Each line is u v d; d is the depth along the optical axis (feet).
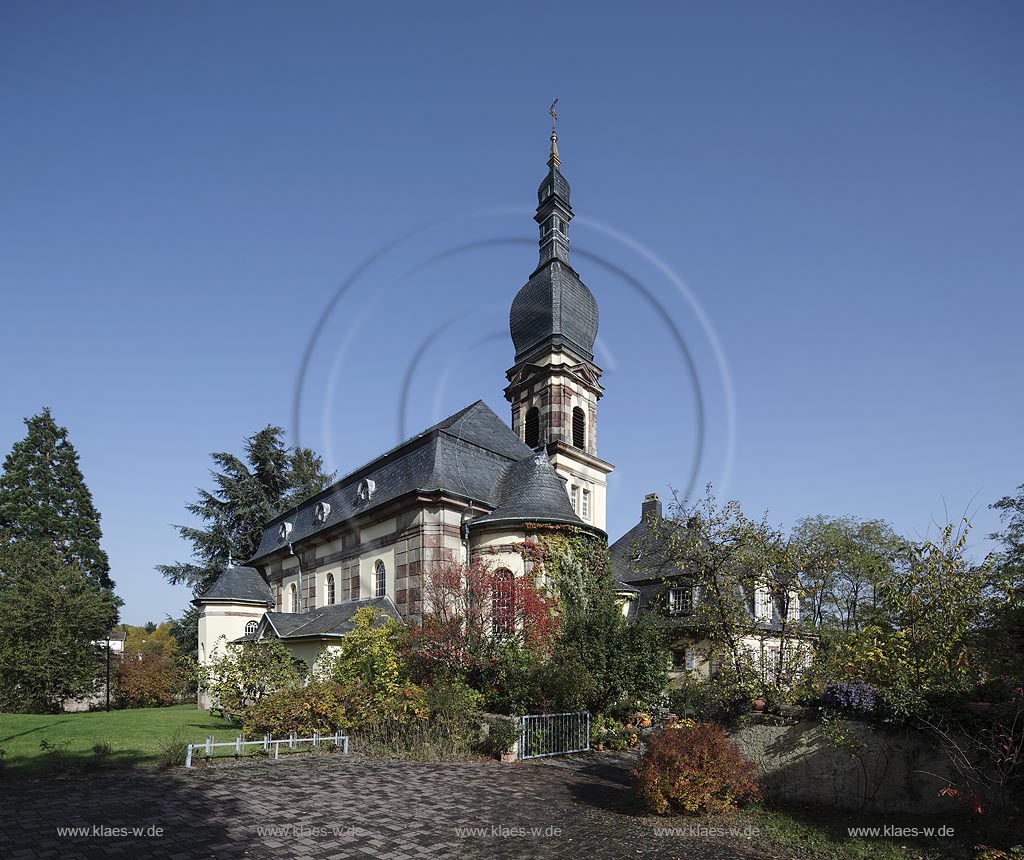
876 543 90.38
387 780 34.63
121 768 35.40
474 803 30.22
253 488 141.08
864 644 31.32
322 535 84.07
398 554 69.36
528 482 70.28
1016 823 23.36
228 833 24.30
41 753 39.75
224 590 100.94
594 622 54.29
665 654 54.80
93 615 87.20
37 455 133.80
